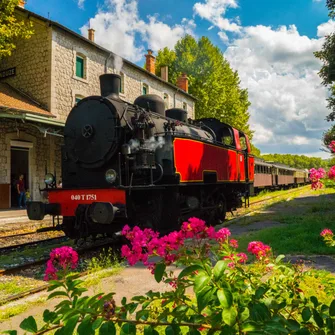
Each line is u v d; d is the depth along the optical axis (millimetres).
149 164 6793
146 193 7262
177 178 7453
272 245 5949
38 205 6594
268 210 12320
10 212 12758
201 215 9508
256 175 22109
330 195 18578
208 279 1543
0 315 3480
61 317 1614
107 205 5793
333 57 11859
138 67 20125
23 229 10023
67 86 15820
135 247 1993
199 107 30656
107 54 18266
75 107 7535
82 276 4848
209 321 1661
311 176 3238
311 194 20078
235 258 2141
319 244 5797
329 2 11617
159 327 2910
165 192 7547
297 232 6766
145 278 4633
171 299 1852
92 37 18938
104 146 6922
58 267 5344
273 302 1912
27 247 7465
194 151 8422
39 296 4164
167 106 24141
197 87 30875
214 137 11570
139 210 6953
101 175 7133
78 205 6520
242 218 10445
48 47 15133
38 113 13656
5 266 5793
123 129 6965
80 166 7324
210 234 2008
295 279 2346
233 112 32312
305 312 1813
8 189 13914
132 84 20156
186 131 9250
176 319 1767
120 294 4047
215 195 10516
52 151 15602
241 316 1607
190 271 1637
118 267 5172
